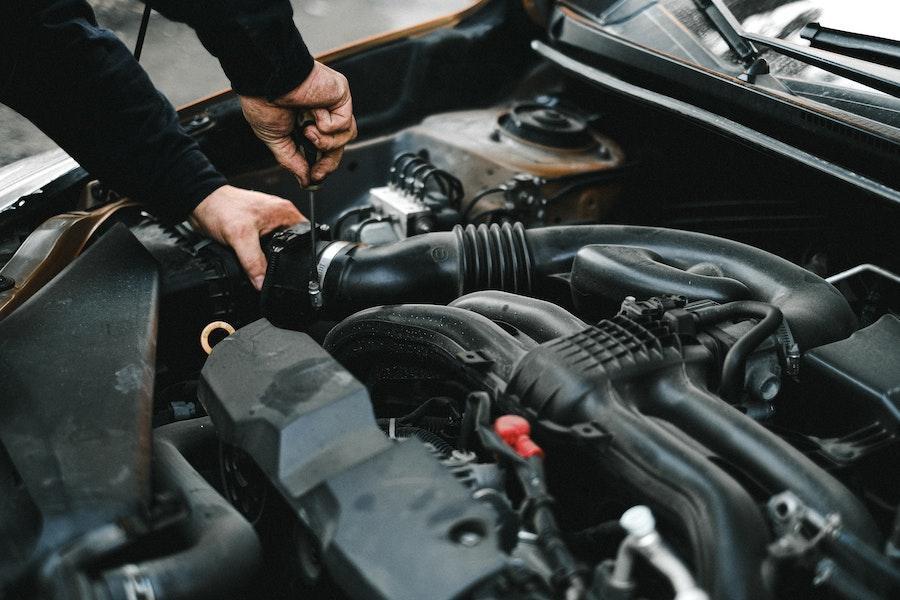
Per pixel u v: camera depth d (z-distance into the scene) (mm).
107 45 1593
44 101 1542
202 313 1678
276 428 1056
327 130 1554
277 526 1180
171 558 963
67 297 1373
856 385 1247
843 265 2074
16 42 1450
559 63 2393
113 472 1029
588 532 1080
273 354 1230
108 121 1598
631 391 1157
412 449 1027
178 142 1699
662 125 2279
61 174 1890
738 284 1427
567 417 1129
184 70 2275
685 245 1662
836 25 1913
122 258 1498
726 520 948
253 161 2262
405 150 2451
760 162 2043
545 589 922
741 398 1303
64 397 1158
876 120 1726
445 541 883
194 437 1417
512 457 1039
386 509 937
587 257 1540
